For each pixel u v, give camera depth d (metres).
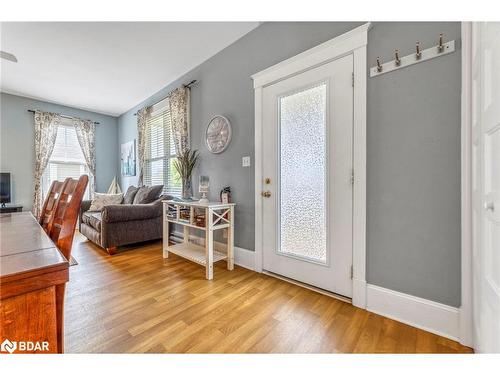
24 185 4.20
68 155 4.74
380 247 1.56
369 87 1.58
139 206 3.08
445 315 1.32
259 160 2.30
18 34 2.39
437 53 1.33
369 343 1.27
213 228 2.20
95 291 1.89
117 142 5.45
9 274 0.50
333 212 1.79
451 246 1.31
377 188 1.56
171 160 3.76
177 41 2.54
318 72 1.86
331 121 1.78
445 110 1.32
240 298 1.78
